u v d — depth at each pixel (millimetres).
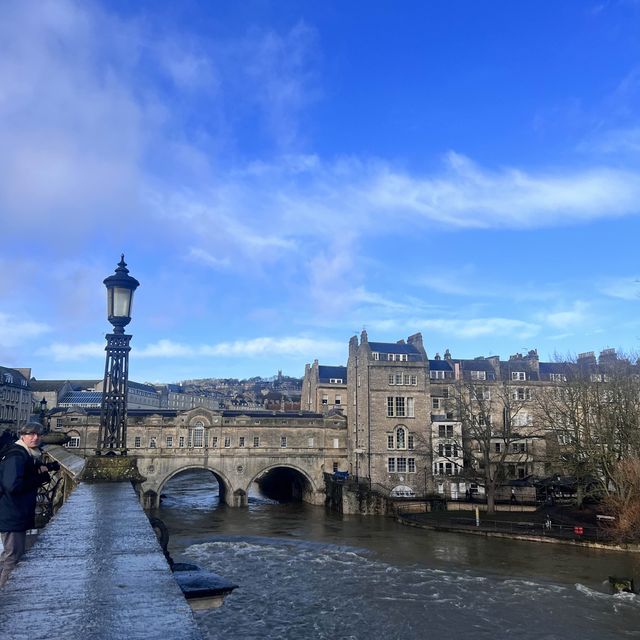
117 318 15367
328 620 34531
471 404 83625
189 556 51906
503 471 85250
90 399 159250
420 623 34125
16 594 4355
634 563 48719
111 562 5332
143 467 86188
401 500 79375
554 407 80312
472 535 62188
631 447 59500
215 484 127750
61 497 15898
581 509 70625
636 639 31844
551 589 41062
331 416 97688
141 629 3648
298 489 104500
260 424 92375
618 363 71938
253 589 40969
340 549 54750
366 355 88875
